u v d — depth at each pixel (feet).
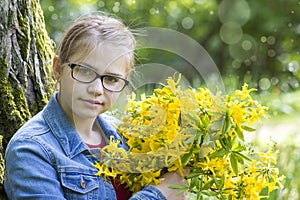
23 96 9.23
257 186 8.24
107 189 8.00
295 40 33.19
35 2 9.73
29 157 7.64
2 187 8.34
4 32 9.16
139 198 7.78
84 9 26.17
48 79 9.64
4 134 8.96
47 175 7.64
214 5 32.91
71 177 7.79
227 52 33.63
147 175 7.97
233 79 21.48
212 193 7.85
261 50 33.14
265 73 32.55
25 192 7.57
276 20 33.17
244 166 8.39
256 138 14.20
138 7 29.45
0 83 9.04
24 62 9.33
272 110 22.07
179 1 31.35
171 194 7.95
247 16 33.37
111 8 26.45
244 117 7.83
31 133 7.84
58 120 8.07
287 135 18.65
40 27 9.77
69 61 7.82
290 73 31.76
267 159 8.37
